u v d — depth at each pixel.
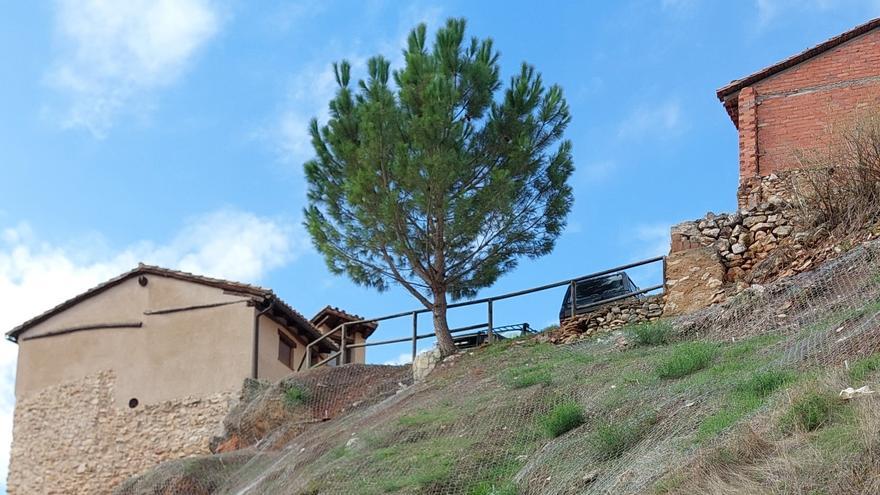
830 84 23.73
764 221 21.16
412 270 24.94
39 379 31.52
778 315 17.83
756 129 23.91
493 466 15.41
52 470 30.41
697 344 17.50
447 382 21.73
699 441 12.49
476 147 25.16
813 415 11.46
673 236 21.92
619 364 18.03
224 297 30.89
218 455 23.41
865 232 19.34
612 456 13.87
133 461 29.83
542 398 17.17
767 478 10.59
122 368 30.89
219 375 30.03
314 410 24.95
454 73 25.08
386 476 16.27
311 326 32.50
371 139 24.06
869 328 14.12
